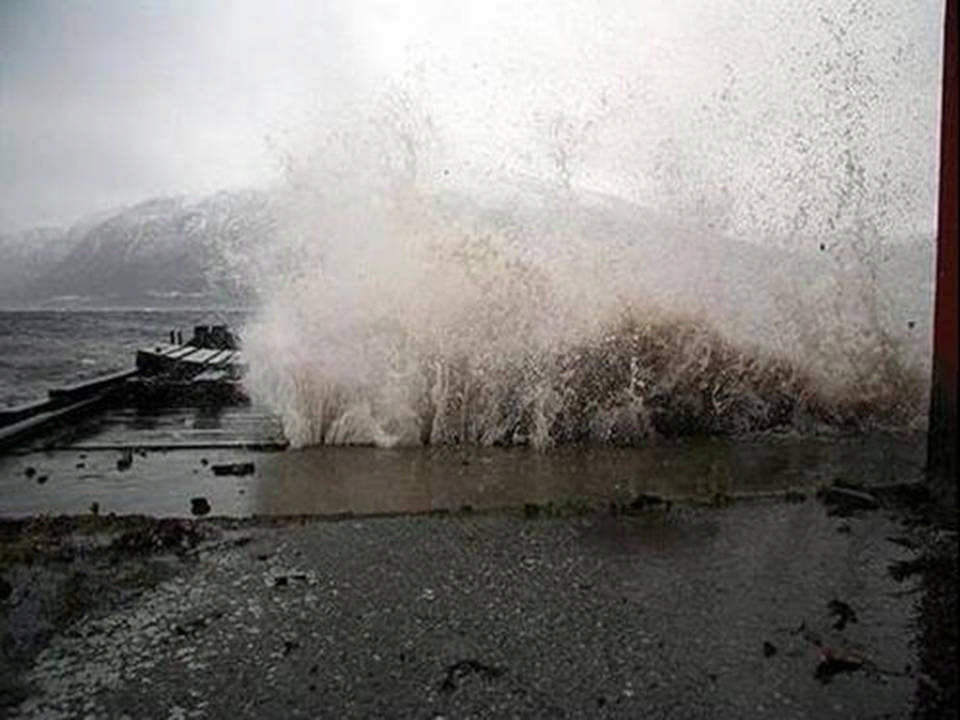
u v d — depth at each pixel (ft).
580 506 11.75
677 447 16.35
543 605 8.34
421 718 6.27
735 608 8.18
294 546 10.25
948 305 11.48
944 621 7.79
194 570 9.46
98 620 8.13
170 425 20.48
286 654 7.36
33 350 73.26
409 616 8.13
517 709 6.38
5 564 9.71
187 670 7.09
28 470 14.79
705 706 6.37
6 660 7.31
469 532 10.70
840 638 7.47
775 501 11.97
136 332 116.98
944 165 11.61
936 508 11.28
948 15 11.64
